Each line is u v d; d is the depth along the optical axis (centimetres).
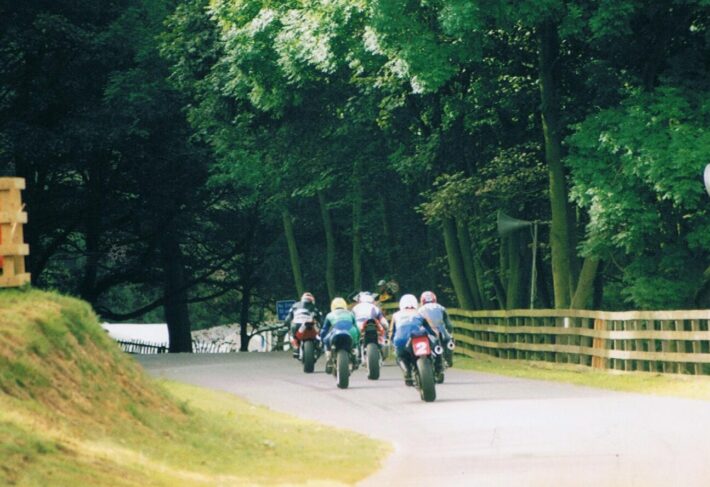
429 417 4356
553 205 7181
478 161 8362
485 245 8550
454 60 7025
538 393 5225
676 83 6725
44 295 3647
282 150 9450
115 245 13175
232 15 8831
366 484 2819
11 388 2923
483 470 2944
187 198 12294
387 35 6969
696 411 4206
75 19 10831
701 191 6166
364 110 8569
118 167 11825
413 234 9994
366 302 6000
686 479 2628
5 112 11038
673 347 5747
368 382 5888
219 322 16425
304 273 12031
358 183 9494
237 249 13738
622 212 6388
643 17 6838
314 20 7631
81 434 2870
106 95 10625
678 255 6681
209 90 9931
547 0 6475
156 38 10400
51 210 11862
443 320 5422
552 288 9294
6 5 10581
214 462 3075
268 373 6594
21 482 2238
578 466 2925
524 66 7831
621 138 6347
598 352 6291
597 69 6900
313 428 4006
